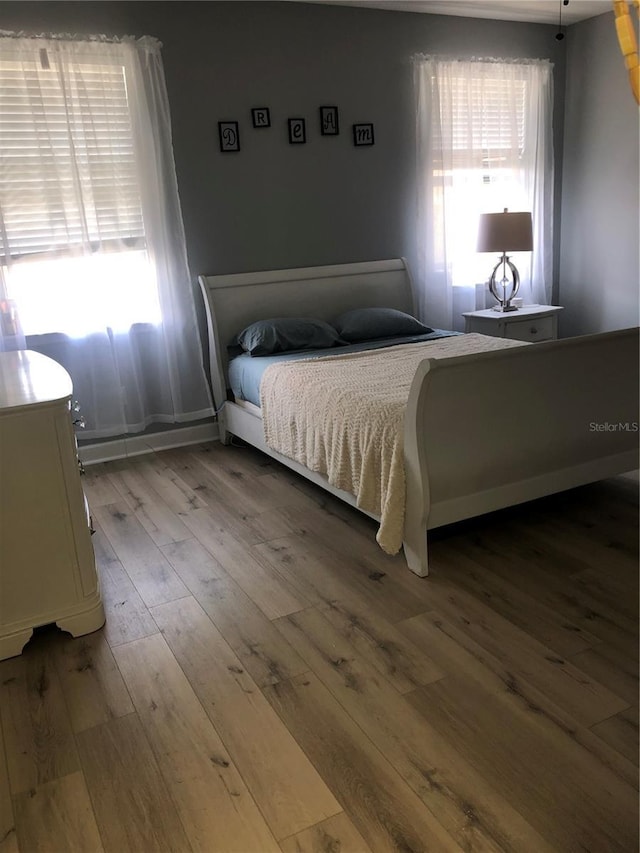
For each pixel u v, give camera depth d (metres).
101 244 3.75
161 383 4.09
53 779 1.67
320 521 3.10
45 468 2.13
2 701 1.97
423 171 4.59
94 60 3.56
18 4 3.43
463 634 2.17
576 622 2.20
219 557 2.79
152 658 2.14
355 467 2.74
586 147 5.08
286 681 1.99
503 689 1.90
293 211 4.35
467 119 4.67
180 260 3.99
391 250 4.73
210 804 1.57
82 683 2.03
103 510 3.34
